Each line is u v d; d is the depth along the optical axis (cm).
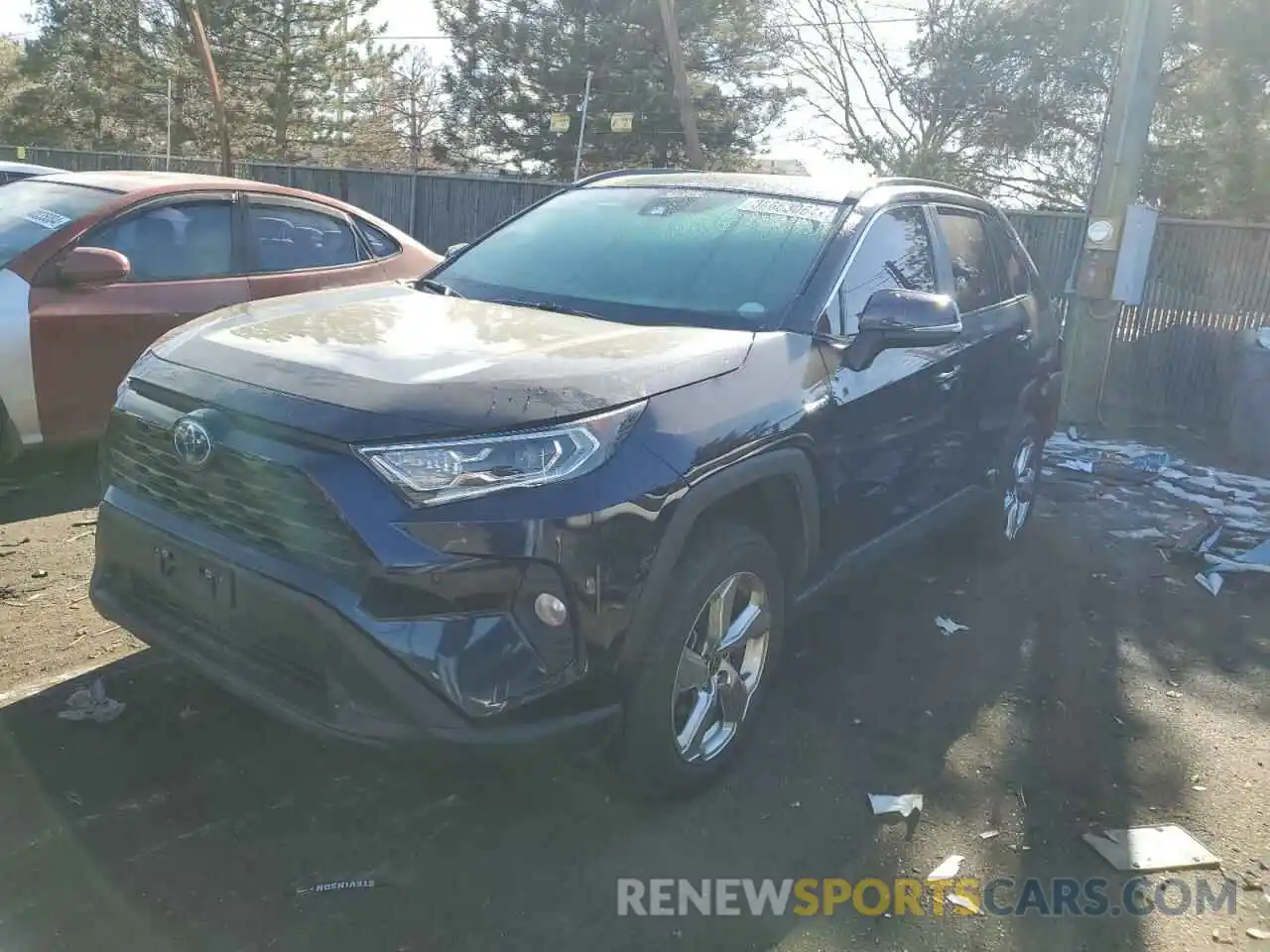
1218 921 282
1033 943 270
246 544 272
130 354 570
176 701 349
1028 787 341
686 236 401
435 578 247
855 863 298
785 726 368
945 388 432
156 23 3195
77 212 574
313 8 3241
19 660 369
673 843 300
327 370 279
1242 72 1606
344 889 270
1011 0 2022
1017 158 2139
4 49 4334
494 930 261
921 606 490
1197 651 461
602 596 263
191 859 276
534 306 372
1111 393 1070
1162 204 1823
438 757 251
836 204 406
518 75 2872
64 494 557
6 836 278
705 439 289
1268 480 793
